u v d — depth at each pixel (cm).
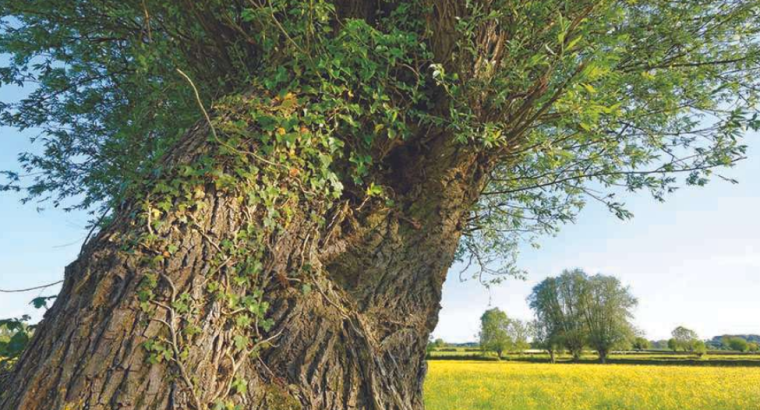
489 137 334
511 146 411
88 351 224
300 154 321
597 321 6800
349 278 354
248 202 290
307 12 313
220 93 427
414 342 364
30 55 520
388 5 379
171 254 255
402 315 363
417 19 362
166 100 500
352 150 362
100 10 471
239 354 268
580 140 495
